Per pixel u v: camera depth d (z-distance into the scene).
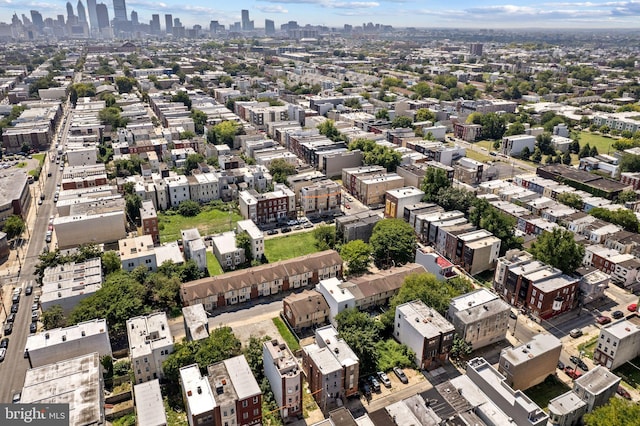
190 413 118.75
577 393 132.38
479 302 165.88
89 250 199.12
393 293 182.50
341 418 115.75
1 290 191.00
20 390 141.62
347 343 147.25
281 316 177.25
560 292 174.75
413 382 146.88
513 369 137.62
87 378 129.00
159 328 150.00
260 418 125.12
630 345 151.50
